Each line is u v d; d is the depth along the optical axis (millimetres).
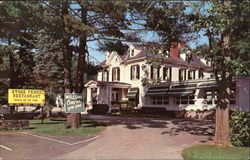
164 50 14602
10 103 19516
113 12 14430
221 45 11555
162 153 10766
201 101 28188
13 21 13445
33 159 10266
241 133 11414
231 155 9859
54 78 30547
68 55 17797
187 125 19953
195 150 10797
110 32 17234
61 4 13758
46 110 28688
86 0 13305
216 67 11898
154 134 15680
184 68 37688
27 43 28109
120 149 11781
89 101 39844
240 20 10445
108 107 34250
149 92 34250
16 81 28672
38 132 16453
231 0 10242
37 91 20562
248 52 10945
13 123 17531
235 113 12023
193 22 13336
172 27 14562
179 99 31016
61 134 15727
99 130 17000
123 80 38844
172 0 12344
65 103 17359
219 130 12125
